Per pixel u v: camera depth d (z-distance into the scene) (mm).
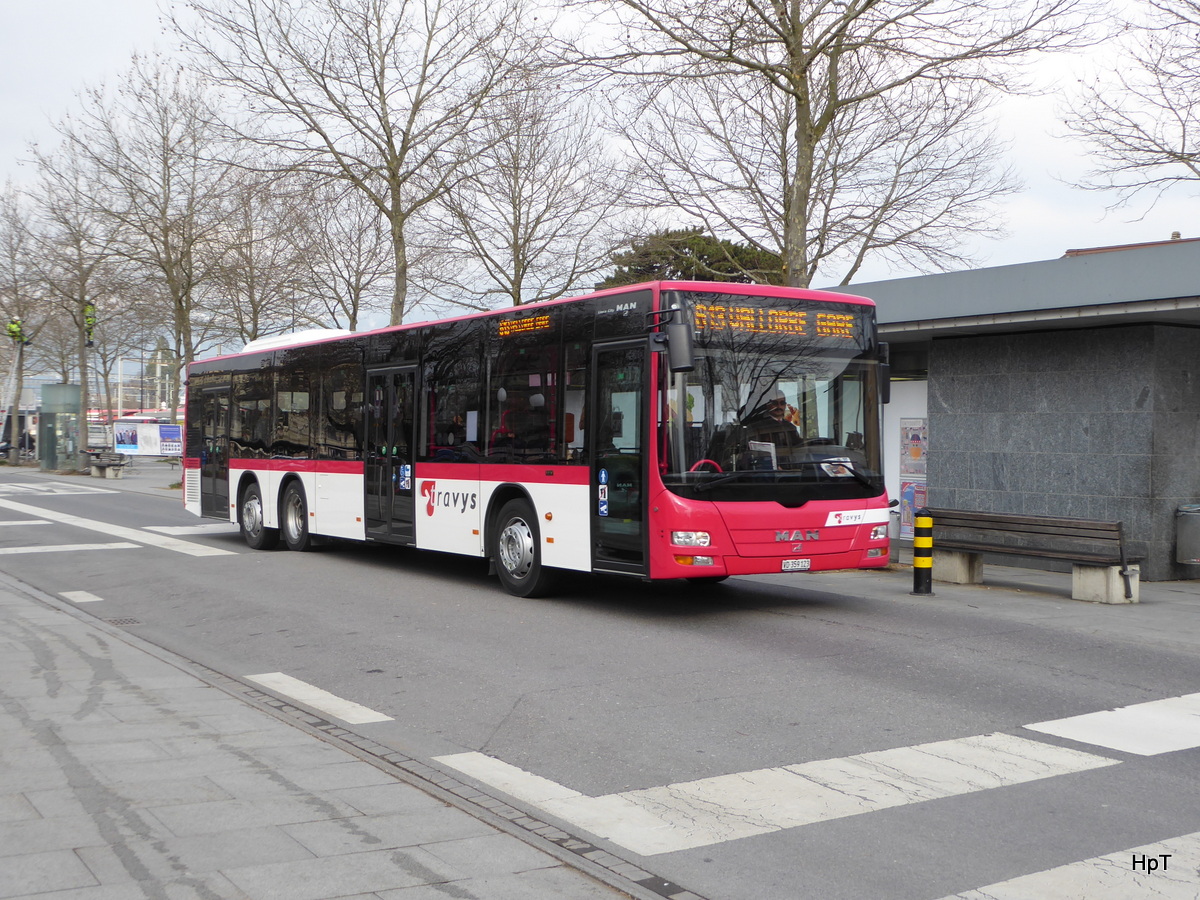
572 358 11547
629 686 8055
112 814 5070
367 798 5422
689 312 10500
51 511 25469
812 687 8008
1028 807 5438
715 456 10461
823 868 4645
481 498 12898
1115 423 14766
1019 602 12281
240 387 18875
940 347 16938
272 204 26016
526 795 5594
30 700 7391
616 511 10883
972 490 16516
